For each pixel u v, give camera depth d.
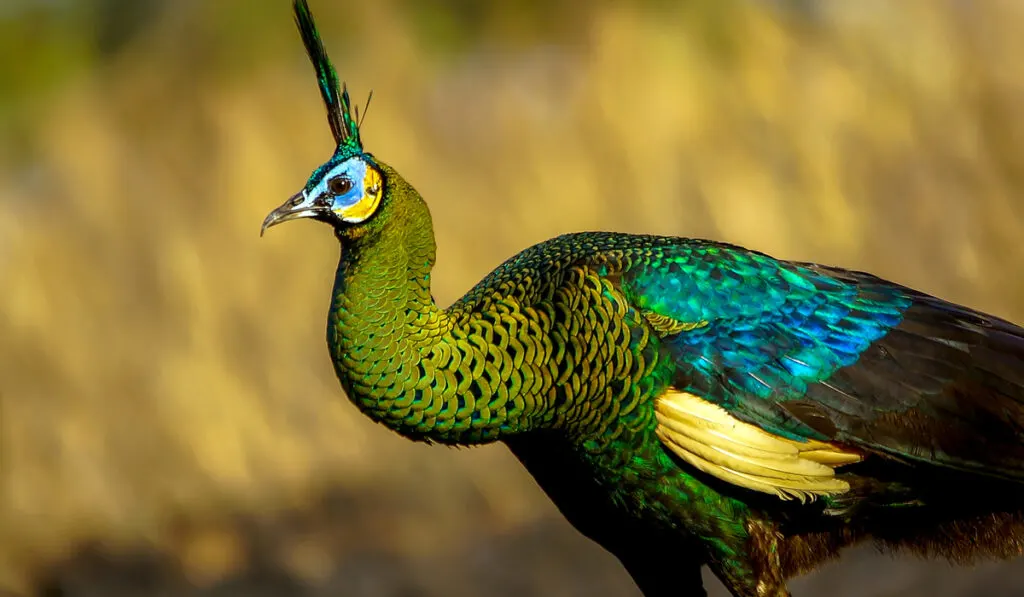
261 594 12.90
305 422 14.50
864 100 15.71
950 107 15.50
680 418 7.95
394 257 7.90
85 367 14.52
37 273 15.02
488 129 16.34
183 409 14.32
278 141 15.74
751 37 16.14
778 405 8.00
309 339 14.83
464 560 13.06
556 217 15.30
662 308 8.09
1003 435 8.02
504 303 8.11
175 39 18.78
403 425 7.94
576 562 12.84
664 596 8.72
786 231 15.16
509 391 7.92
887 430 8.01
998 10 15.78
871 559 11.98
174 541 13.81
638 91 15.87
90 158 15.91
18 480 13.95
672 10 16.62
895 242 15.08
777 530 8.26
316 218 7.99
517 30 19.52
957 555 8.55
